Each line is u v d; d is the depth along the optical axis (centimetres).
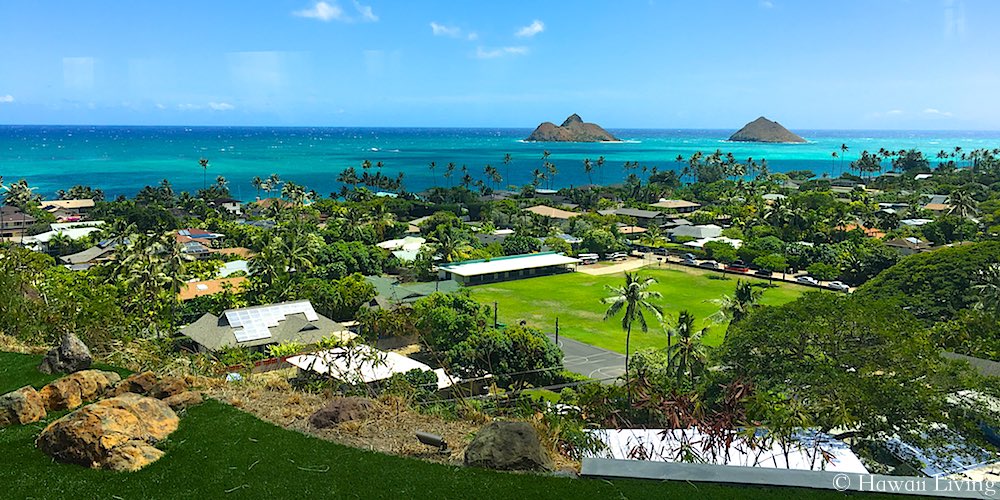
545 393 4209
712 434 1474
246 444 1236
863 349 3183
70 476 1089
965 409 2761
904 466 2430
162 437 1242
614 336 6347
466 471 1145
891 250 9081
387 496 1063
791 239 10912
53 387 1440
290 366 3766
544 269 9725
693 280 9150
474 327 5072
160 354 2197
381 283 8562
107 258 9031
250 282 6950
